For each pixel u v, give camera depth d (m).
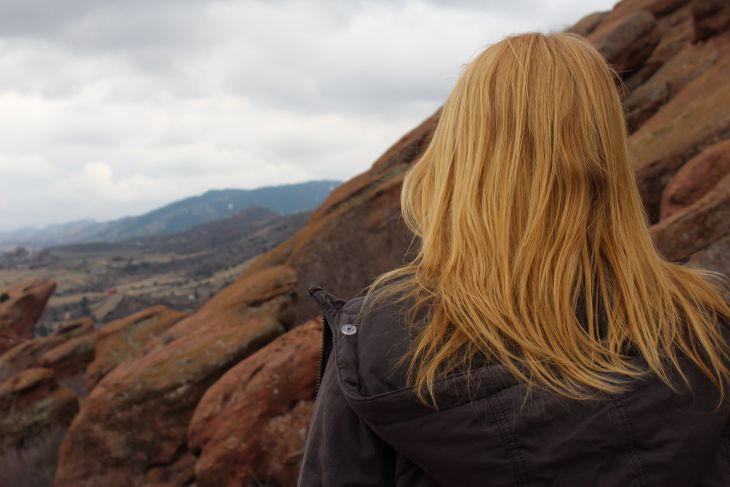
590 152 1.02
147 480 8.48
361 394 0.90
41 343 21.19
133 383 8.85
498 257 0.96
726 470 0.91
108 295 172.88
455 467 0.83
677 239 4.92
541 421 0.82
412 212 1.20
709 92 9.90
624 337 0.92
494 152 1.05
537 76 1.06
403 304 0.97
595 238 1.00
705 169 6.30
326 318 1.05
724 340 0.96
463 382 0.84
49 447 11.77
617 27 13.65
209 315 10.83
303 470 1.00
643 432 0.83
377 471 0.94
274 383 7.13
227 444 7.01
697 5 13.05
